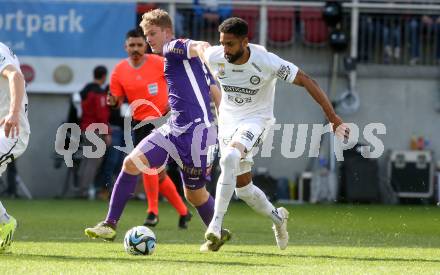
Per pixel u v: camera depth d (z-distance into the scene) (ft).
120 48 161.79
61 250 73.36
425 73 165.48
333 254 73.51
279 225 76.28
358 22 165.78
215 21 165.27
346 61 161.79
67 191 163.22
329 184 157.89
